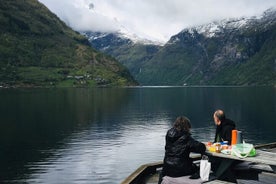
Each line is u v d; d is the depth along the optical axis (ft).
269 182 55.77
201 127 238.48
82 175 116.16
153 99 564.71
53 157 143.95
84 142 179.11
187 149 47.83
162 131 219.82
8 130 221.66
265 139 193.06
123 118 297.12
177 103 476.54
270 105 420.77
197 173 49.70
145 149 159.84
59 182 109.19
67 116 307.78
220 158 52.95
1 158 142.51
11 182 109.29
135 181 59.93
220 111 57.31
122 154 149.18
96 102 480.64
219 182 47.91
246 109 373.81
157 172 68.03
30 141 182.29
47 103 442.09
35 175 116.88
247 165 55.06
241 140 55.01
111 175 116.47
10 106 392.06
